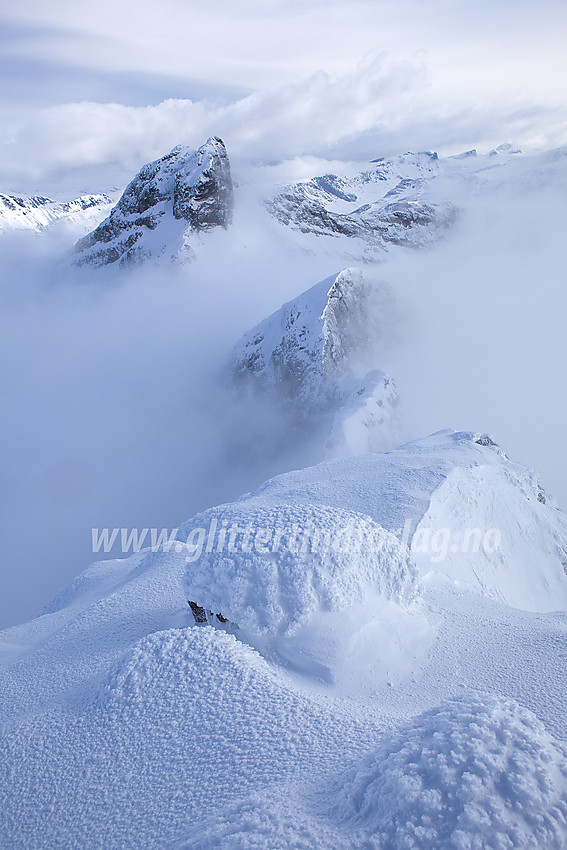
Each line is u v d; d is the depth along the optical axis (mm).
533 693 6945
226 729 5797
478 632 9148
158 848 4379
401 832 3627
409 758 4215
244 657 7074
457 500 17938
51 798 5273
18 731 6449
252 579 8398
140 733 5965
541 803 3676
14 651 10578
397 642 8414
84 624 10188
